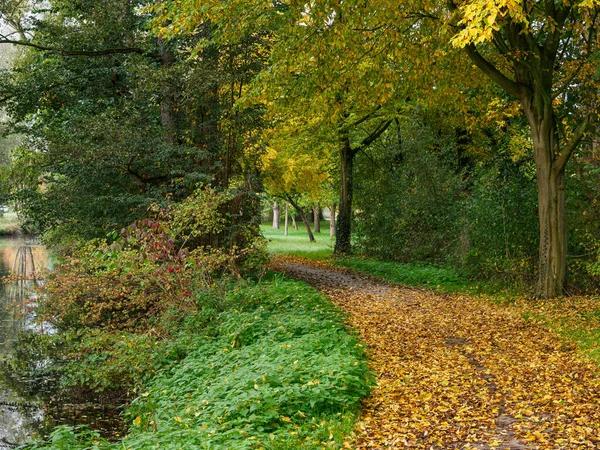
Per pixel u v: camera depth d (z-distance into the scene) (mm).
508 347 9922
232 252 14273
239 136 19375
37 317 15922
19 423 8969
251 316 11344
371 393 7523
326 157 31078
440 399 7188
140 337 11102
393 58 15398
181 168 18359
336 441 5805
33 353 13172
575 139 14086
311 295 14211
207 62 18172
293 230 61094
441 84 16406
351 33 14148
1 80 20062
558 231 14492
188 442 5523
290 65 14203
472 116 18438
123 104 19812
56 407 9664
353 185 29672
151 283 13016
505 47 13891
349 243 29562
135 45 20672
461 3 12555
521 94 14391
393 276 21172
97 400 10070
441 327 11750
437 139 24406
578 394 7062
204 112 19297
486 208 17844
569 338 10227
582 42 15266
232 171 20078
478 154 25922
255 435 5832
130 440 6094
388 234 25562
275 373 7305
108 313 14242
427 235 23453
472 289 17156
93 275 12859
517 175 17641
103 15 19625
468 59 15938
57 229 20531
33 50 22453
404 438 5961
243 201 18906
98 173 17906
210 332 11453
